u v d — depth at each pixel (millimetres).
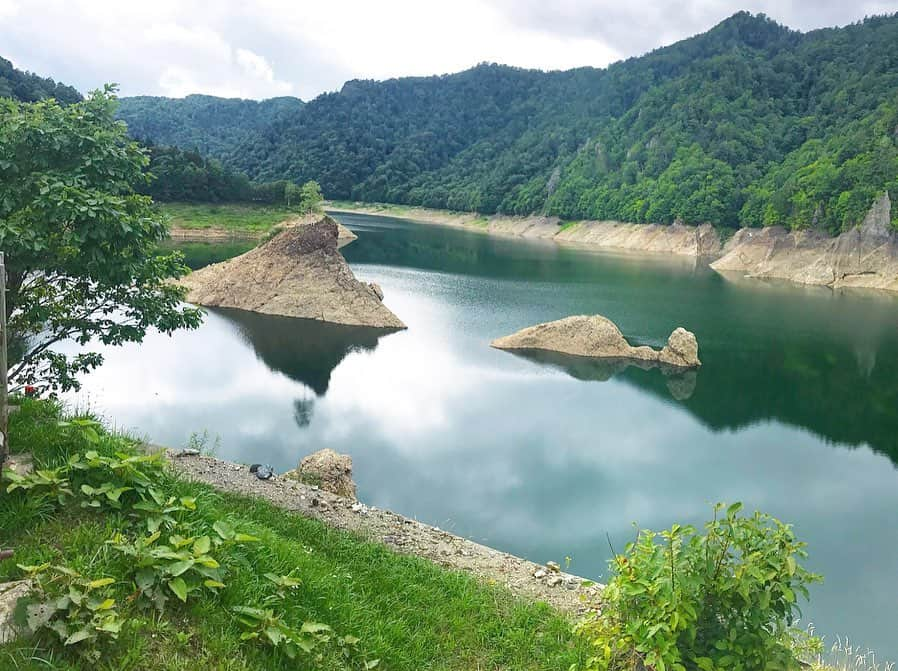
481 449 24188
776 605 6023
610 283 73188
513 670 7117
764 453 26234
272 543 7414
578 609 9812
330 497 12750
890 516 20922
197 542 5715
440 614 7969
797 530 19703
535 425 27516
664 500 20875
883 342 47906
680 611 5746
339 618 6570
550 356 39875
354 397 29297
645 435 27391
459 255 96312
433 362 36812
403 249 100812
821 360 42281
